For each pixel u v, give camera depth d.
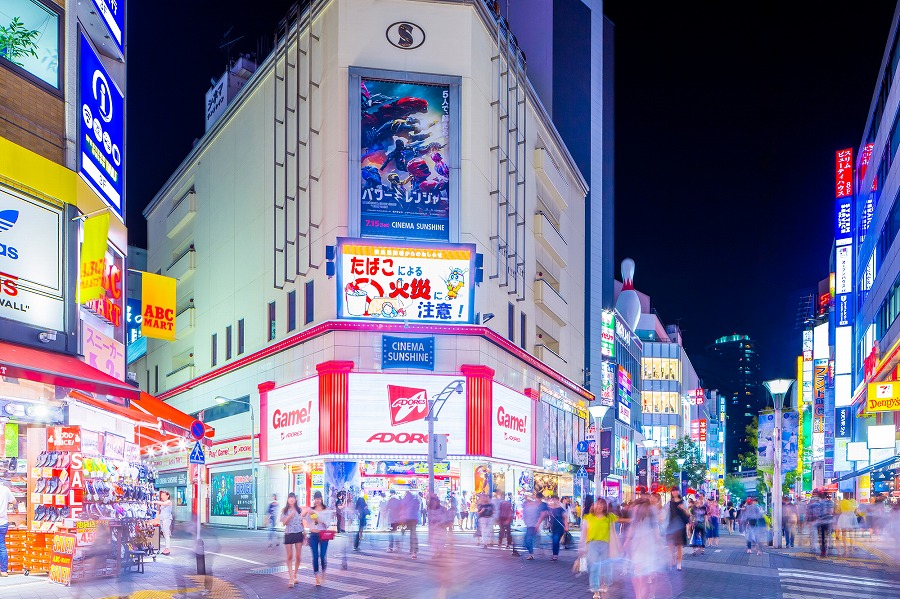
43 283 18.47
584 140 76.62
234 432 51.56
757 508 30.67
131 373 24.53
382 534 38.31
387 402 39.88
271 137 48.50
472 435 40.28
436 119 42.06
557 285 60.16
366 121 41.44
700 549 30.27
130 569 19.30
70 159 19.67
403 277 40.75
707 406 177.38
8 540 18.00
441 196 41.59
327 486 39.53
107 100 22.66
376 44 41.94
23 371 16.14
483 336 41.81
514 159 48.44
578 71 77.69
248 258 51.31
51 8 19.58
